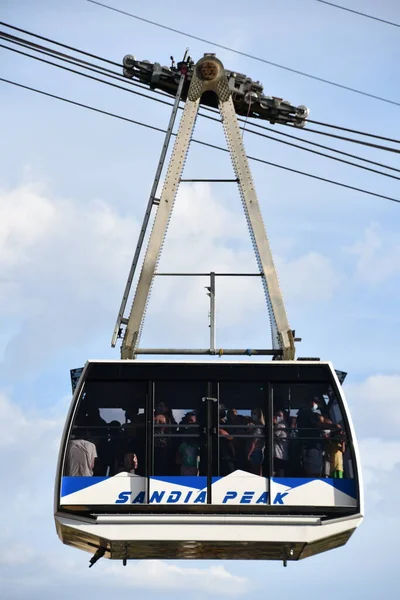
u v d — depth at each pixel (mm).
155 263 36969
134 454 33938
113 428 34031
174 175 37906
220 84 38875
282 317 36500
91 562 36781
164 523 33688
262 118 40969
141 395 34219
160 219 37406
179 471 33938
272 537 33656
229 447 34031
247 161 38062
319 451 33969
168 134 38438
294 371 34406
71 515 33656
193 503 33781
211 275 36875
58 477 33719
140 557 37875
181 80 39281
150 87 40312
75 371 35312
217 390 34281
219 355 36312
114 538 33562
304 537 33625
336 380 34250
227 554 37125
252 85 39750
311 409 34219
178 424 34125
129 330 36469
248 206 37625
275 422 34156
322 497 33781
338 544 36656
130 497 33781
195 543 34219
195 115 38562
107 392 34219
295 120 40812
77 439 33906
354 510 33656
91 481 33812
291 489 33844
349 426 33969
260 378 34312
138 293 36688
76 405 34031
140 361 34375
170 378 34312
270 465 33875
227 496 33812
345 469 33938
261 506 33719
